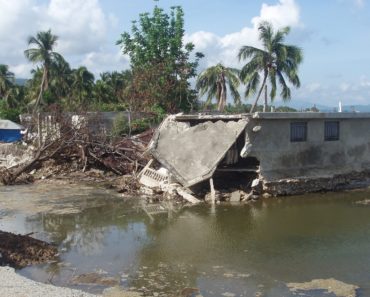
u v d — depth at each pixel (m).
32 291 8.44
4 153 30.89
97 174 23.78
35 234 13.48
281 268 10.38
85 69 62.66
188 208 16.75
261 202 17.55
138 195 19.16
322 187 19.61
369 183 21.33
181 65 37.69
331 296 8.84
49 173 23.97
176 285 9.46
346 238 12.70
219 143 18.53
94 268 10.53
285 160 19.19
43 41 53.88
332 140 20.83
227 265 10.63
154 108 34.62
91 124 25.42
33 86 61.44
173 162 18.88
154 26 37.94
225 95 48.00
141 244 12.39
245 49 42.25
